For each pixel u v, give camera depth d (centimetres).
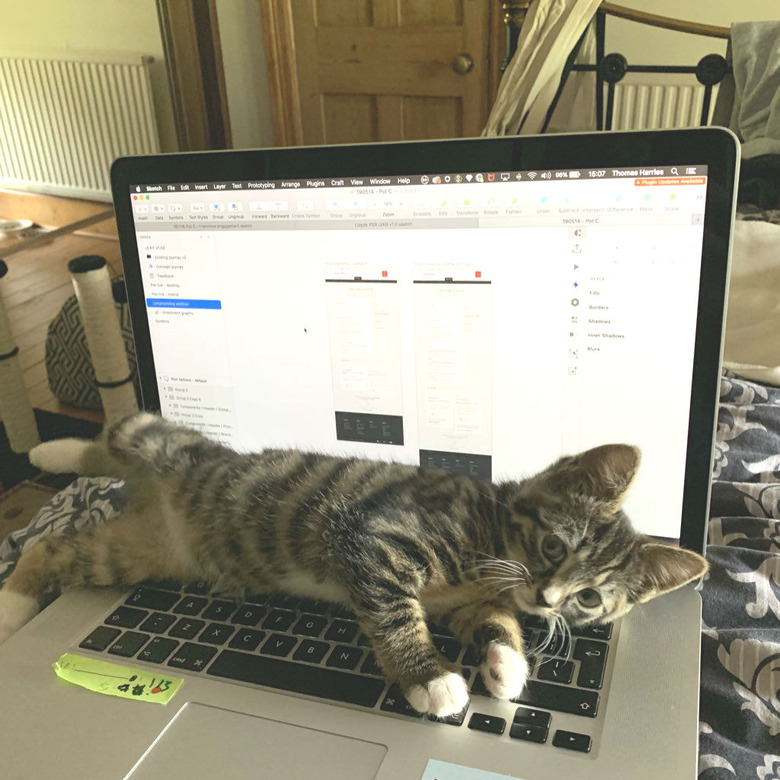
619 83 236
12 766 59
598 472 73
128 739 60
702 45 236
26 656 70
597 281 67
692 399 68
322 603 75
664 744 56
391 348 75
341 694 63
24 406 205
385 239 72
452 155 67
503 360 72
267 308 78
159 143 343
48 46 350
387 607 71
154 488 90
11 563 93
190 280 79
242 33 310
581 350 69
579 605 71
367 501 78
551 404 72
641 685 62
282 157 71
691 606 71
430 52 277
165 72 327
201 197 75
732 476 101
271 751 58
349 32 288
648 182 63
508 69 199
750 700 67
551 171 65
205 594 78
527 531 76
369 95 296
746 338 135
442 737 58
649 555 71
